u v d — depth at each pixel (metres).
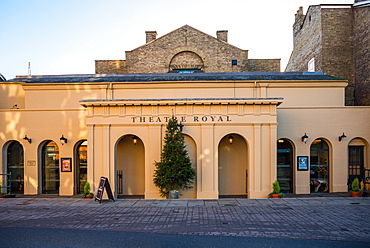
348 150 17.11
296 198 13.73
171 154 13.95
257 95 17.45
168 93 17.59
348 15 21.67
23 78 20.53
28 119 17.20
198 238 8.13
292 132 16.67
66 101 17.81
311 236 8.27
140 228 9.08
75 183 17.14
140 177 16.70
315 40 22.91
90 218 10.30
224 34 26.48
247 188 15.89
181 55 25.05
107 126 14.97
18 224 9.54
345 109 16.78
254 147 14.71
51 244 7.66
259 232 8.64
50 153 17.55
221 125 14.87
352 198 13.69
